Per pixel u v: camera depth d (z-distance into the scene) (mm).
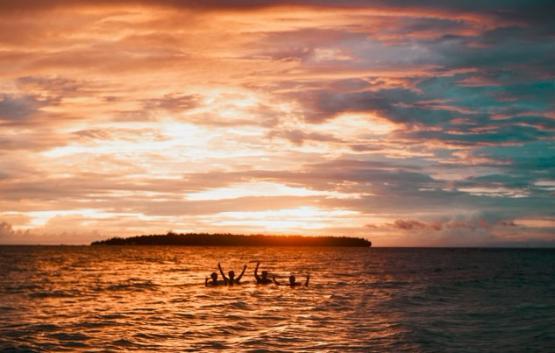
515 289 37625
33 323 20328
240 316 22234
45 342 16797
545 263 99375
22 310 24250
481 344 17375
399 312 24312
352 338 17938
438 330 19656
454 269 70062
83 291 33531
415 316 23125
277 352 15727
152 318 21594
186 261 91188
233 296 29953
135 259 100875
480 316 23438
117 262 86375
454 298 30750
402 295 31734
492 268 75688
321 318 22047
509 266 83812
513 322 21812
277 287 35375
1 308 25047
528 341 17891
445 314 23922
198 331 18812
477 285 41188
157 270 61219
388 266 76562
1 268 65812
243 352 15680
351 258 116125
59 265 74875
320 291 33344
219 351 15781
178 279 45406
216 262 86812
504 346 17109
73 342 16844
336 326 20188
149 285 38094
